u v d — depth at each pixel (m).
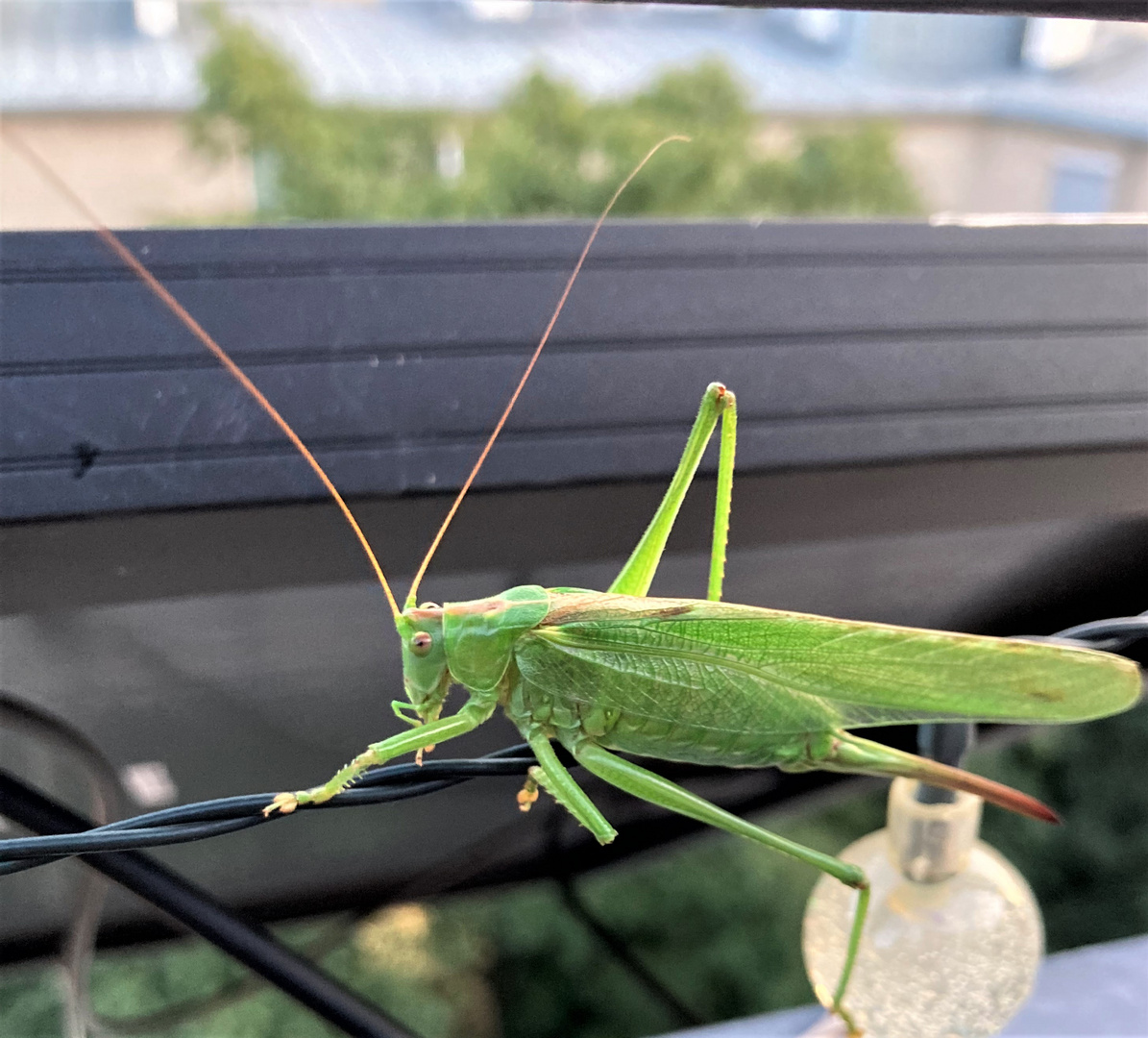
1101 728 0.41
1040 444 0.10
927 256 0.11
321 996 0.08
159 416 0.09
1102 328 0.11
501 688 0.09
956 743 0.09
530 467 0.09
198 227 0.10
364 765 0.08
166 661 0.10
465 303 0.10
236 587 0.09
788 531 0.10
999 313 0.11
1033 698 0.08
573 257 0.10
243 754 0.12
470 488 0.09
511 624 0.09
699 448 0.09
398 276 0.10
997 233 0.11
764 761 0.09
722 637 0.09
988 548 0.11
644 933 0.39
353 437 0.09
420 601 0.11
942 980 0.09
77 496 0.08
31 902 0.12
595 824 0.08
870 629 0.09
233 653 0.11
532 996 0.38
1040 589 0.12
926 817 0.09
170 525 0.09
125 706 0.11
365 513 0.09
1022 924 0.09
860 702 0.09
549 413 0.09
